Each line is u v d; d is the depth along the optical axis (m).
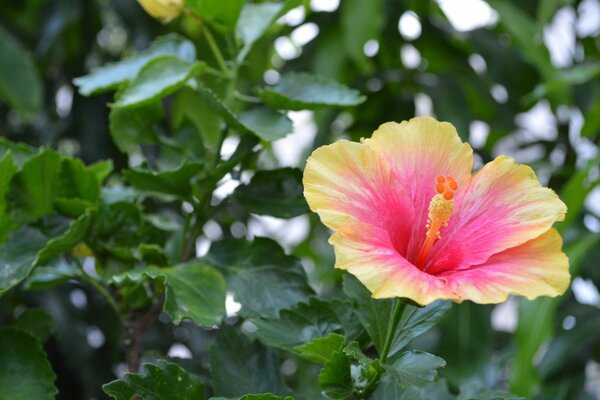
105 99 1.43
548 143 1.46
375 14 1.29
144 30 1.40
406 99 1.42
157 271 0.80
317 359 0.77
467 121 1.36
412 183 0.76
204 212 0.86
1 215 0.83
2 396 0.80
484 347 1.21
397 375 0.72
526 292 0.71
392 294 0.69
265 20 0.88
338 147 0.74
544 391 1.19
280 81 0.86
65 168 0.84
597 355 1.30
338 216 0.72
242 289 0.83
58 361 1.18
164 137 0.87
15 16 1.57
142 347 1.18
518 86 1.43
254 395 0.74
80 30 1.53
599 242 1.31
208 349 0.81
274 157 1.56
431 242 0.74
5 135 1.50
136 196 0.88
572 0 1.50
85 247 0.87
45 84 1.55
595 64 1.38
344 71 1.44
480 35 1.45
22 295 1.15
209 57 0.97
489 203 0.75
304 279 0.84
